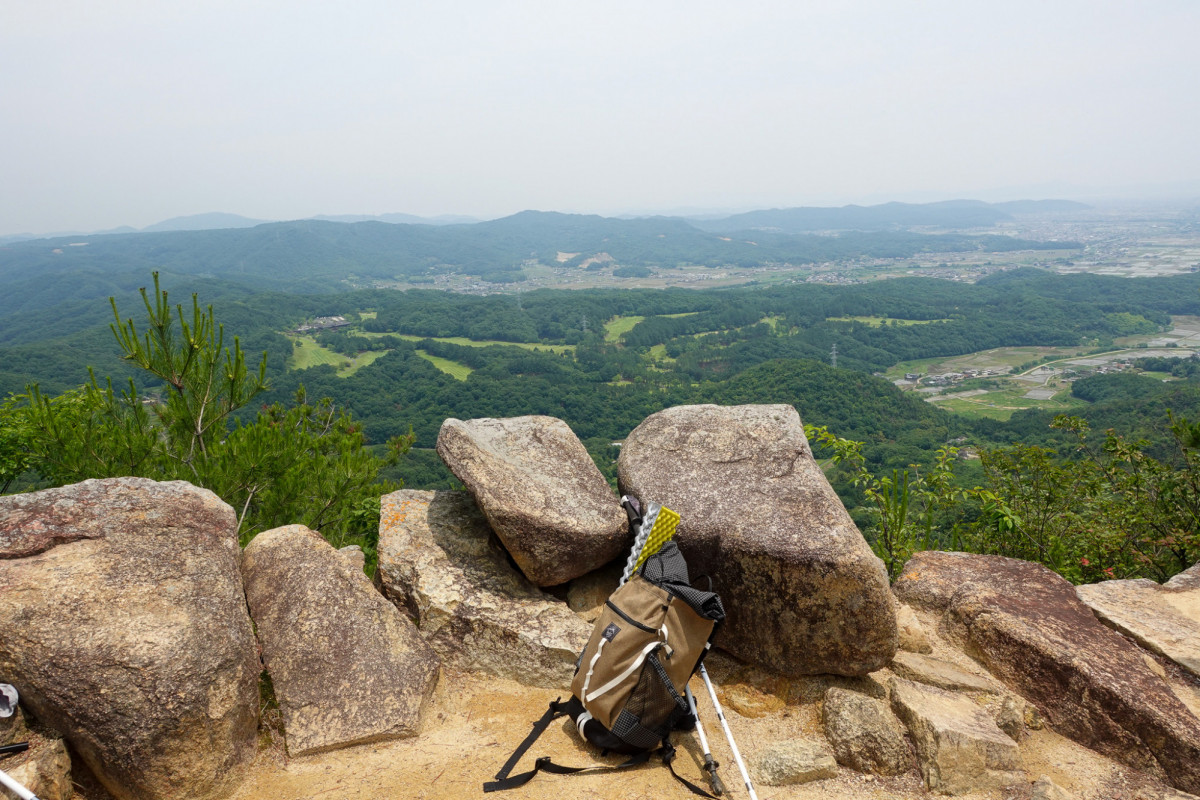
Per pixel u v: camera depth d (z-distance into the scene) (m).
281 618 3.40
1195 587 4.14
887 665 3.62
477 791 2.75
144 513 3.30
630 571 3.35
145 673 2.55
